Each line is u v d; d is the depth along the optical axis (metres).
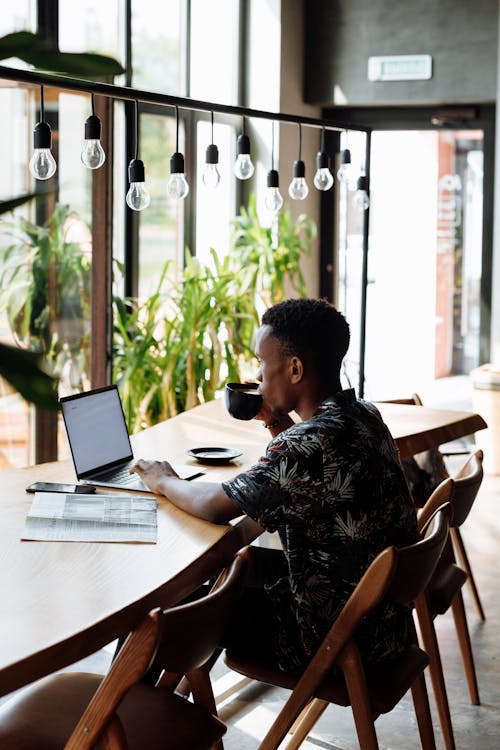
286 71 7.05
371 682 2.10
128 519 2.28
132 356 5.44
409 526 2.15
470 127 7.12
